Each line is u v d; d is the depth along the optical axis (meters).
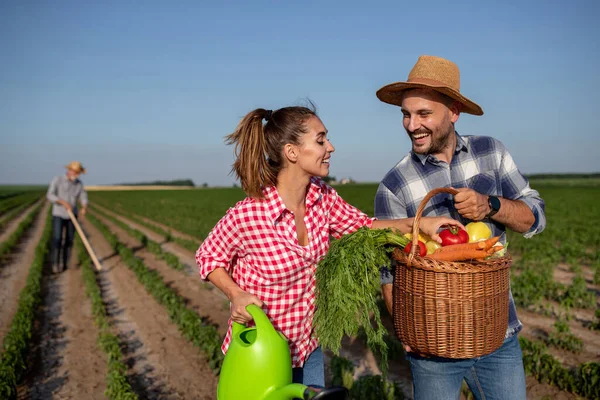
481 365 3.29
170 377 6.64
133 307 10.10
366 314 2.82
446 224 3.01
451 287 2.66
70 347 7.77
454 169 3.44
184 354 7.44
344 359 6.28
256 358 2.61
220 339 7.44
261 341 2.63
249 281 3.09
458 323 2.69
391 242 2.88
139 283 12.25
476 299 2.66
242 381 2.63
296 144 2.89
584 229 21.41
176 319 8.85
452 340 2.72
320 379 3.34
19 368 6.53
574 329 8.30
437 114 3.17
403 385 6.14
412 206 3.50
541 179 134.38
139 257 16.83
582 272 13.11
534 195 3.42
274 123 2.93
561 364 6.49
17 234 22.22
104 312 9.25
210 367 6.80
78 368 6.95
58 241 13.34
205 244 3.07
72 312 9.70
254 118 2.90
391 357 7.01
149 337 8.24
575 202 44.34
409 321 2.88
